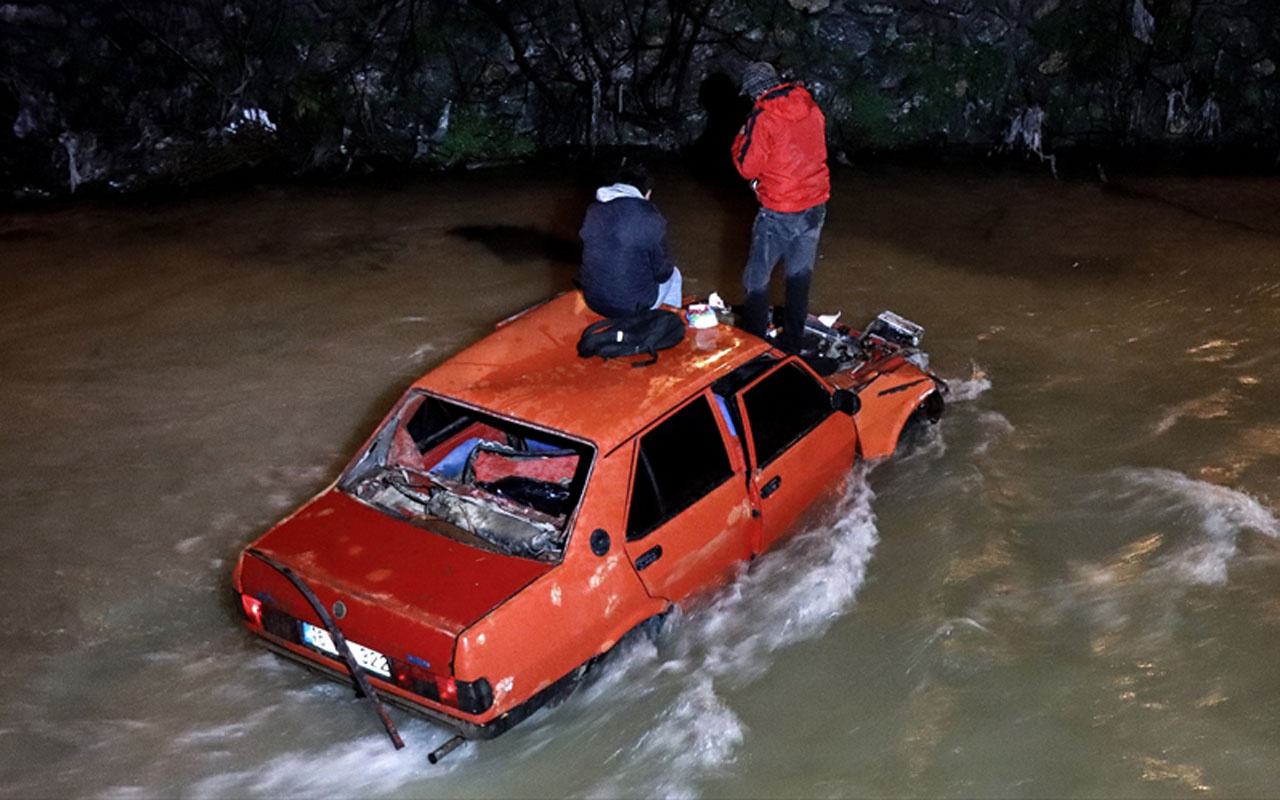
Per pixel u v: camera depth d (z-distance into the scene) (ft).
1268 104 48.93
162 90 45.85
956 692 18.76
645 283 21.16
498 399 18.48
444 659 15.56
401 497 18.54
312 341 31.78
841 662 19.39
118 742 17.66
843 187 44.83
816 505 22.02
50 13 44.06
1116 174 46.32
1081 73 49.01
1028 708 18.42
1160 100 48.96
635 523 17.78
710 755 17.42
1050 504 24.08
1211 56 49.01
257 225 40.65
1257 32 48.70
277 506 24.11
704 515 18.85
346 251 38.32
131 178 44.52
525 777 17.04
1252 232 40.04
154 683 19.01
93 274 36.37
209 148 45.88
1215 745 17.65
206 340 31.83
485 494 18.53
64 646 19.84
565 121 48.26
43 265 37.09
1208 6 48.70
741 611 20.43
